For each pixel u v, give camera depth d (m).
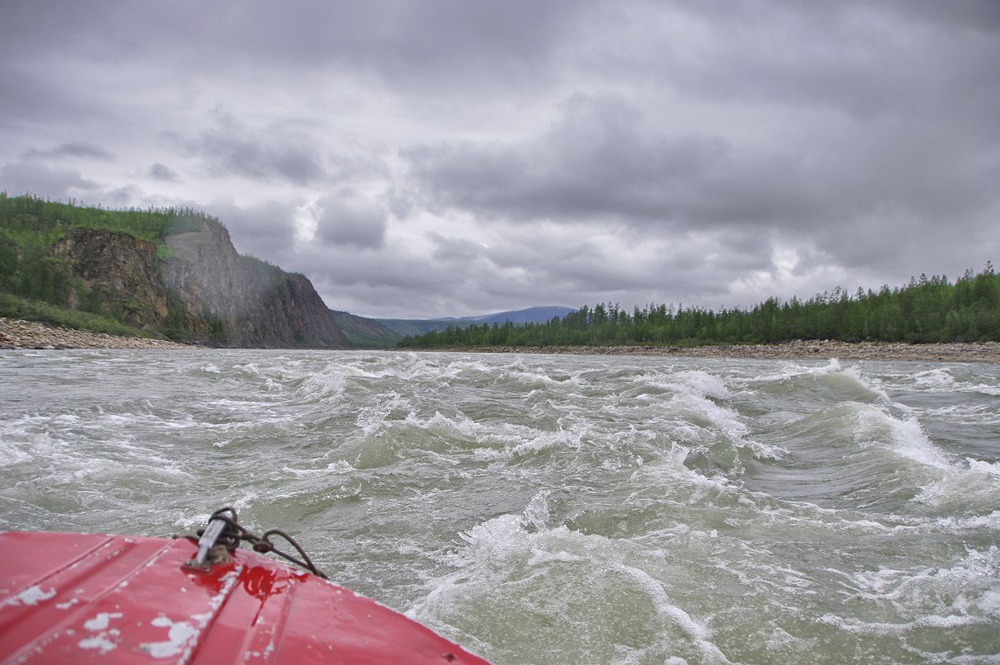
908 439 9.23
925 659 3.35
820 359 65.81
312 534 5.23
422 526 5.43
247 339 181.12
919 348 71.12
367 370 19.91
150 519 5.31
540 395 14.18
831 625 3.64
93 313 90.44
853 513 5.87
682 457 8.03
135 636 1.49
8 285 83.25
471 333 153.75
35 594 1.62
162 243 155.50
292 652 1.61
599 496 6.38
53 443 7.97
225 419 10.52
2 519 5.12
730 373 22.67
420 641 1.81
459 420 10.45
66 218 137.75
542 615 3.68
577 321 145.50
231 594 1.83
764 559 4.65
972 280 94.88
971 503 6.04
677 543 4.97
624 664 3.20
